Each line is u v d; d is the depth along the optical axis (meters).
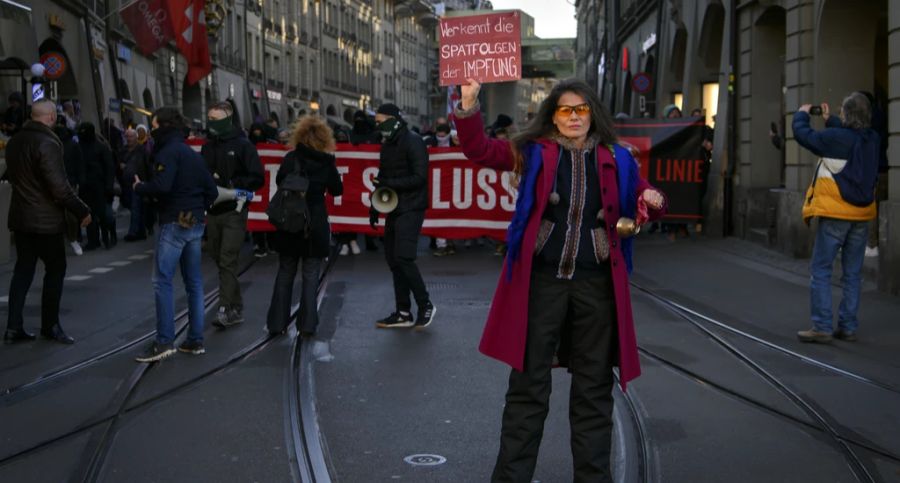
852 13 14.52
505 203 15.34
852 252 8.38
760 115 18.05
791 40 15.55
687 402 6.38
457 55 5.05
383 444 5.45
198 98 42.00
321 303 10.49
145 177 16.44
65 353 7.82
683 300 10.66
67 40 25.66
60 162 8.05
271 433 5.64
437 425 5.83
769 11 17.41
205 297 10.79
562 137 4.28
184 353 7.84
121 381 6.89
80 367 7.30
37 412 6.08
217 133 8.99
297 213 8.30
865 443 5.50
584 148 4.25
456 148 15.30
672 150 17.81
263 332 8.80
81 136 15.76
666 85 29.33
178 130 7.61
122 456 5.21
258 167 9.08
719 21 22.89
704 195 18.75
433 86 110.88
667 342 8.37
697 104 24.66
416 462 5.13
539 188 4.20
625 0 41.41
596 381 4.25
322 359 7.68
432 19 102.56
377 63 86.00
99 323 9.17
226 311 9.04
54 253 8.19
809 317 9.59
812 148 8.33
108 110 28.89
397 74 94.31
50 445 5.39
